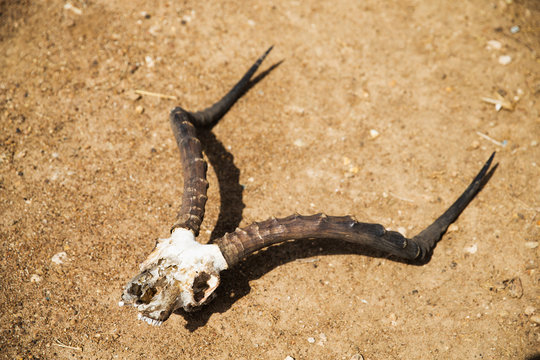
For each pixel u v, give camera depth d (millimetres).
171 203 1566
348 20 1875
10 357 1395
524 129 1727
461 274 1537
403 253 1476
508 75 1803
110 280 1473
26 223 1516
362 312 1486
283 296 1487
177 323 1442
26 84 1679
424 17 1900
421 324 1480
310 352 1440
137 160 1610
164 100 1689
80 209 1541
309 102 1731
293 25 1849
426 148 1688
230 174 1618
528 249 1568
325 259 1534
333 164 1651
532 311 1494
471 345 1464
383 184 1635
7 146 1597
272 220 1409
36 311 1435
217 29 1812
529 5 1964
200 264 1365
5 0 1757
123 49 1747
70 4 1794
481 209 1616
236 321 1455
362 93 1754
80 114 1651
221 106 1664
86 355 1407
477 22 1897
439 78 1793
